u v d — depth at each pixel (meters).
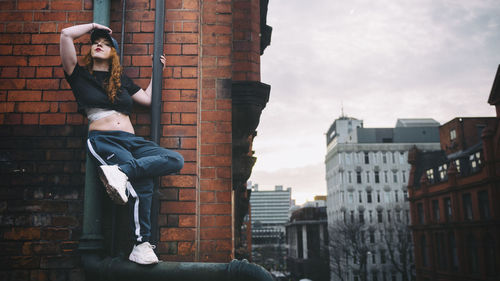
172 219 3.22
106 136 2.53
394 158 69.19
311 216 85.06
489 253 29.50
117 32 3.48
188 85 3.46
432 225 37.62
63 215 3.15
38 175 3.21
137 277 2.56
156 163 2.45
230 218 3.61
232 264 2.51
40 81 3.37
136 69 3.44
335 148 71.31
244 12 5.07
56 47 3.43
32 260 3.06
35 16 3.46
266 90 4.31
